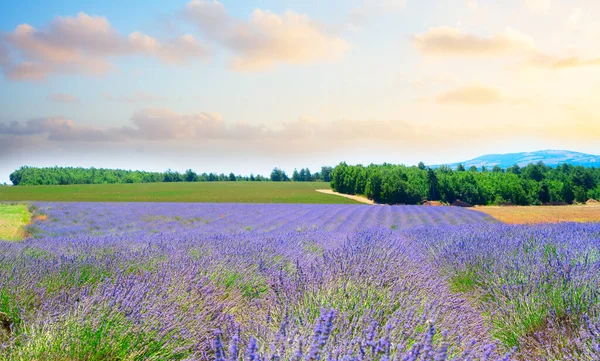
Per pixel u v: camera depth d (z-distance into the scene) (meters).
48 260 4.73
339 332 2.43
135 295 3.20
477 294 4.20
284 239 7.54
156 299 3.23
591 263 4.16
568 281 3.63
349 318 2.71
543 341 2.98
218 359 2.13
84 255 5.13
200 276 4.16
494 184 69.12
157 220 21.52
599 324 2.78
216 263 4.67
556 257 4.68
